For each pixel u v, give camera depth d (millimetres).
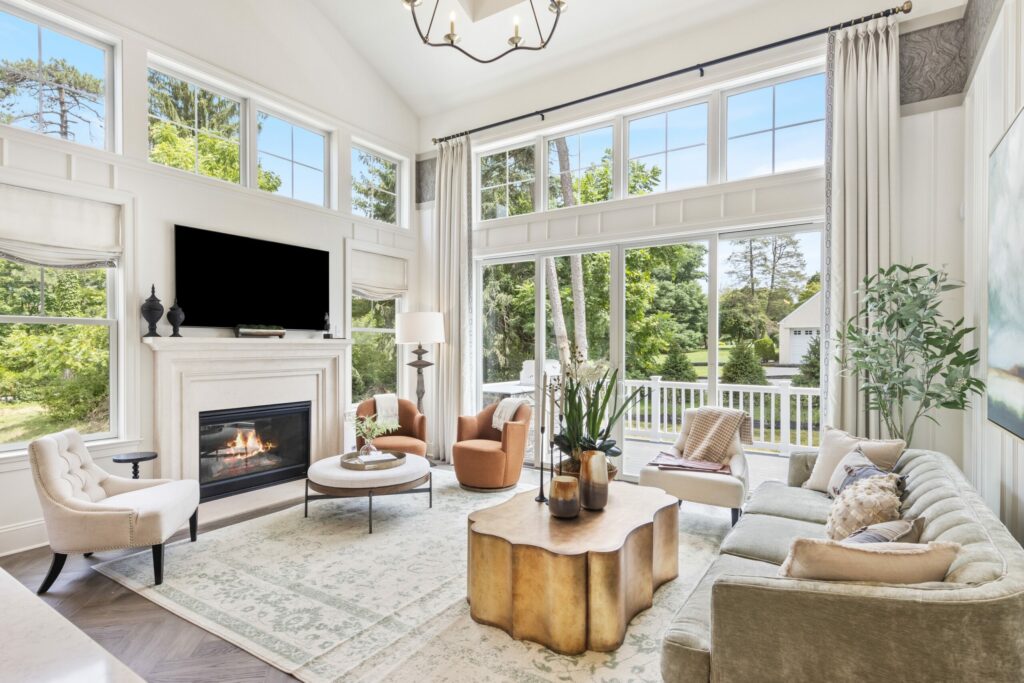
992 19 2736
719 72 4418
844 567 1453
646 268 4945
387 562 3123
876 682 1337
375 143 5922
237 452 4664
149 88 4160
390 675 2062
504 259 5895
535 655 2193
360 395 5828
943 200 3570
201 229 4312
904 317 3105
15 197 3381
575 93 5211
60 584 2838
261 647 2254
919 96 3660
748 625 1470
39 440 2826
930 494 2152
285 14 5012
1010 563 1366
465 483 4680
